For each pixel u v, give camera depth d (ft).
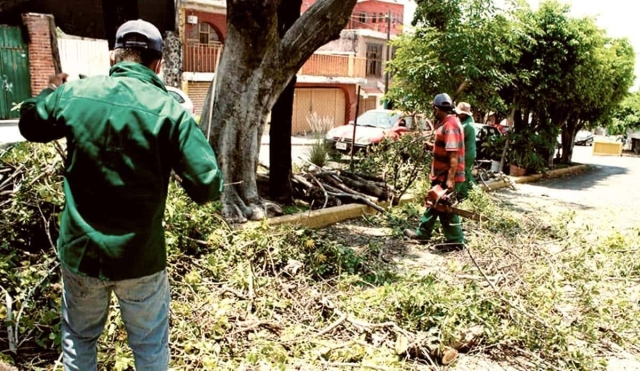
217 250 17.94
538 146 55.67
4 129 47.50
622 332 15.98
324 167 37.50
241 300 15.49
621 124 111.14
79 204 8.47
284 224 22.62
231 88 23.76
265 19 22.68
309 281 17.84
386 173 31.91
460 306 14.97
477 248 22.06
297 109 95.55
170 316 13.52
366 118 61.62
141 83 8.66
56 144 15.43
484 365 13.89
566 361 14.06
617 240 22.80
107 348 12.06
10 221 15.57
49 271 13.76
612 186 51.98
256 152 24.77
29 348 12.43
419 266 21.22
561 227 24.79
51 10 25.12
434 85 40.14
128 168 8.31
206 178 8.23
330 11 23.73
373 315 15.31
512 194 43.52
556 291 16.60
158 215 8.73
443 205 23.17
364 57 106.63
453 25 39.60
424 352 13.69
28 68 58.59
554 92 50.78
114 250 8.36
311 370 12.54
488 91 42.45
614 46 60.85
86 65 63.21
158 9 27.43
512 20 41.98
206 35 82.64
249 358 12.23
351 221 27.96
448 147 23.00
